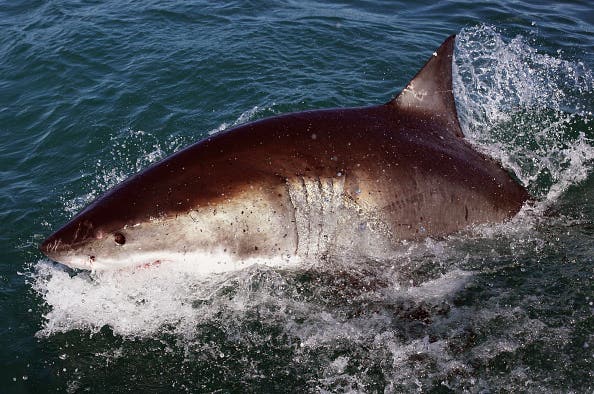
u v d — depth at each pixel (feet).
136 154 28.60
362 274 19.94
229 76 34.40
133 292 19.89
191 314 20.04
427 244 20.54
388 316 19.16
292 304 19.95
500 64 36.27
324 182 19.11
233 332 19.43
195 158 18.97
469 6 44.91
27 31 40.86
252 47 37.24
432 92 21.74
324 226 19.27
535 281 20.44
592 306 19.33
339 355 18.34
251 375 18.06
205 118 31.07
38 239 23.57
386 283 19.99
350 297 19.67
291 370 18.10
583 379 17.01
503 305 19.56
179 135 29.81
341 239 19.56
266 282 20.22
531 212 22.59
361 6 44.62
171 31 39.73
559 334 18.38
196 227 18.33
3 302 20.77
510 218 21.97
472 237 21.22
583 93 33.40
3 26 42.01
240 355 18.71
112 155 28.63
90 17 41.98
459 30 40.93
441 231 20.65
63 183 26.89
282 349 18.76
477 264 21.18
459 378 17.26
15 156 29.07
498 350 17.95
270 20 41.04
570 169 26.53
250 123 20.01
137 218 18.03
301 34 39.09
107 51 37.55
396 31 40.32
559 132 29.63
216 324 19.72
